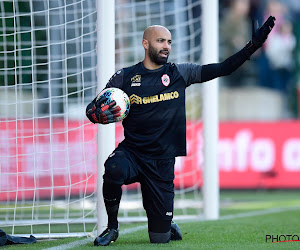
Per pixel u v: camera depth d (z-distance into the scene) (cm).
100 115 1577
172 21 4241
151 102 1634
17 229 2347
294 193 4488
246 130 4566
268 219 2686
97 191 1884
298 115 5216
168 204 1667
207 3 2597
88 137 3644
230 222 2445
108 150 1875
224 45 5138
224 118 5184
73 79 3153
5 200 3303
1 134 3241
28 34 3045
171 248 1579
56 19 3162
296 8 5328
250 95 5216
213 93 2608
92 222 2453
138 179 1680
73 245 1719
